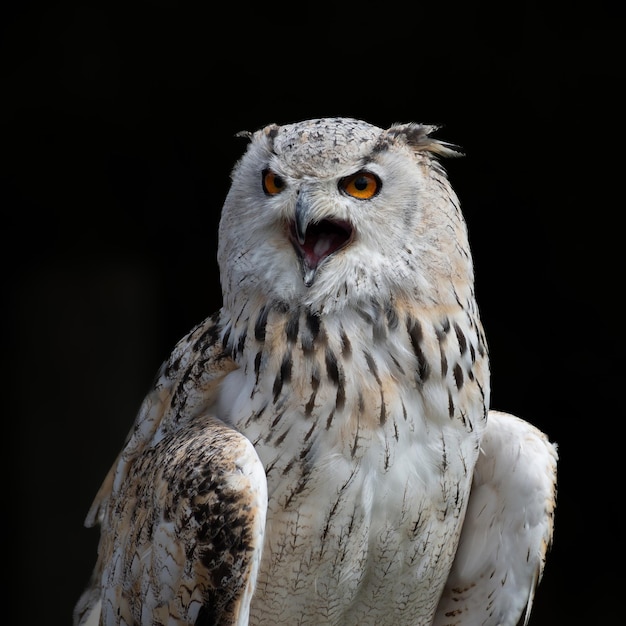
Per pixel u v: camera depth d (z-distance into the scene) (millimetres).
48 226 13375
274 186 5926
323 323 5754
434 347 5797
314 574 5812
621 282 13141
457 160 12695
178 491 5637
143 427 6449
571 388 13688
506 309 13508
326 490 5668
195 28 11719
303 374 5680
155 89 12164
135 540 5938
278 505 5715
